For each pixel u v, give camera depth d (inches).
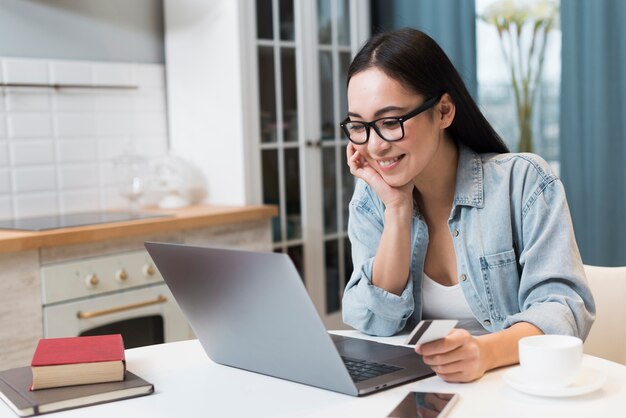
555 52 147.0
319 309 150.5
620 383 48.7
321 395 49.1
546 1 146.9
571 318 56.3
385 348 59.1
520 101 150.3
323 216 150.6
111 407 48.6
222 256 48.9
